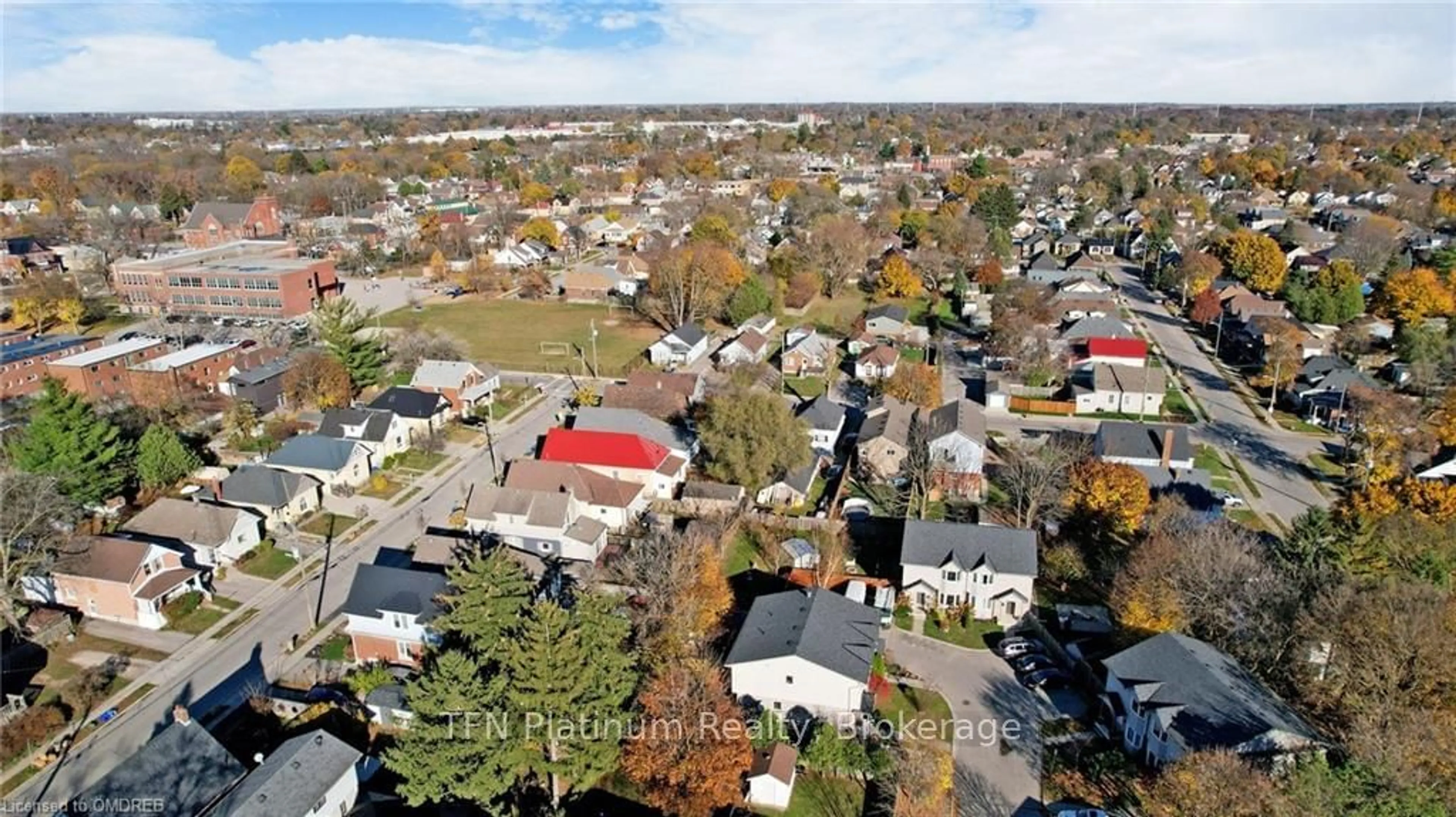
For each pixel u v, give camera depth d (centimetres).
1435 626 3912
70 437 5803
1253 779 3222
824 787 3894
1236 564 4666
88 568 5012
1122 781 3872
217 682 4528
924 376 8125
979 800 3803
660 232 16912
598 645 3916
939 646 4909
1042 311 10681
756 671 4256
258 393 7912
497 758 3541
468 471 7050
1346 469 7162
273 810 3353
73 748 4050
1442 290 10781
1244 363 9881
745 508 6250
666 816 3556
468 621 4088
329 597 5303
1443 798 3269
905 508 6412
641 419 7056
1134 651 4266
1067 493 6091
